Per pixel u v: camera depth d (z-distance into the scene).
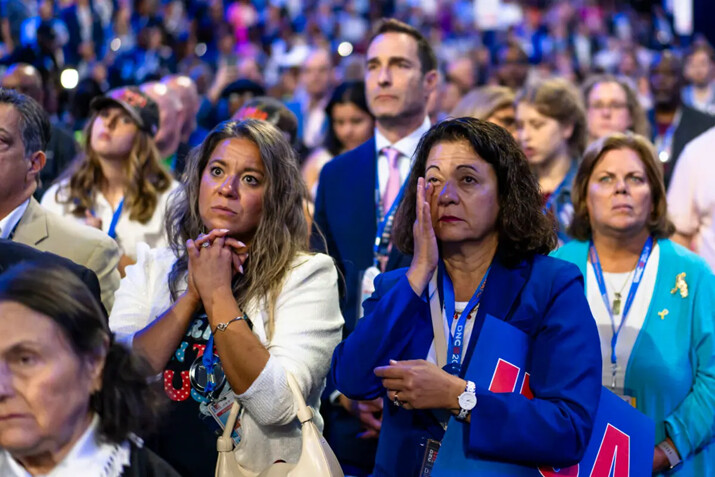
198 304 2.99
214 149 3.15
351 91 5.98
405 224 3.04
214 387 2.90
